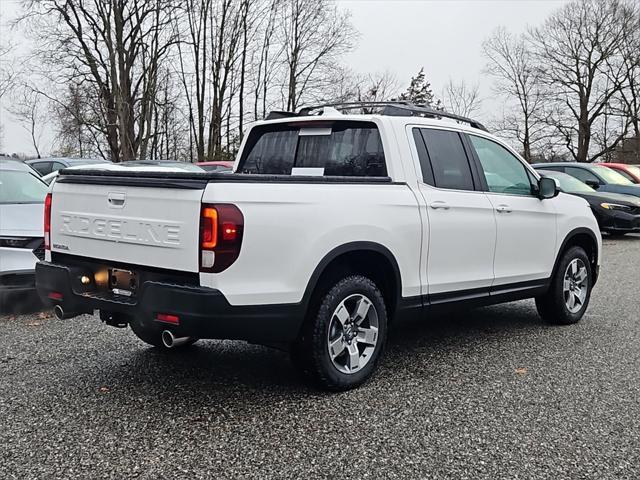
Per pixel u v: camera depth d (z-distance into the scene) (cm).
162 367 450
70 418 354
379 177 426
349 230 389
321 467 298
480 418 360
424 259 445
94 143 3309
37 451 312
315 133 490
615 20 4162
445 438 332
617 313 652
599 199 1333
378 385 415
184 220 340
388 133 445
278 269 355
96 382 415
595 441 331
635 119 4144
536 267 552
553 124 4394
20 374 430
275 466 299
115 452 312
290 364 459
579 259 600
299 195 368
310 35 3791
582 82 4300
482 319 622
